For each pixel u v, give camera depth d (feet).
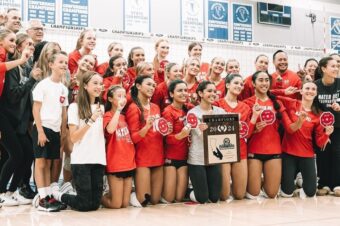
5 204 13.85
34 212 12.78
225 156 14.55
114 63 15.92
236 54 26.21
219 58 17.63
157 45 18.25
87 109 13.29
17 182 14.19
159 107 16.05
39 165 13.19
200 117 14.85
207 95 14.85
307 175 15.78
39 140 13.11
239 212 12.57
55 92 13.67
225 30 27.35
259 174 15.51
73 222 11.22
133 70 17.28
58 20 22.63
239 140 14.82
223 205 14.05
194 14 26.32
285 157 15.98
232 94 15.72
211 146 14.38
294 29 29.81
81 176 12.85
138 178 14.11
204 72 19.58
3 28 15.11
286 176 15.81
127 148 13.76
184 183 14.90
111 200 13.48
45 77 14.24
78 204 12.90
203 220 11.34
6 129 13.74
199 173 14.48
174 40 24.43
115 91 13.87
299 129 15.72
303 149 15.80
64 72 13.94
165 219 11.57
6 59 14.32
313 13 30.37
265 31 28.76
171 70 16.31
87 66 15.33
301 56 28.14
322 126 15.74
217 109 15.31
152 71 16.12
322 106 16.44
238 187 15.24
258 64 18.42
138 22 24.72
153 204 14.49
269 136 15.53
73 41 21.91
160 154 14.43
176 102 15.11
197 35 26.43
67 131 14.66
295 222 10.84
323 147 16.07
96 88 13.28
